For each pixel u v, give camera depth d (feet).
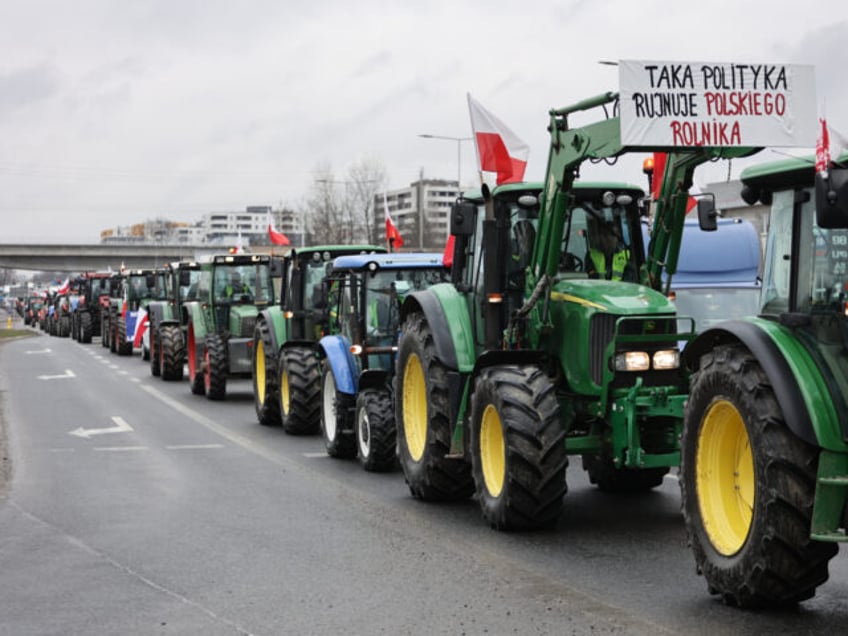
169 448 46.83
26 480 38.29
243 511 32.07
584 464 35.24
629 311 28.40
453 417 32.24
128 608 21.75
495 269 30.94
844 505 18.97
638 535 28.12
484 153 35.04
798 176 20.58
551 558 25.58
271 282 70.49
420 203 159.53
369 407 39.99
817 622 19.94
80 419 58.65
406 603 21.79
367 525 29.84
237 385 82.23
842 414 18.99
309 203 211.61
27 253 293.64
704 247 53.78
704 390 21.67
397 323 42.32
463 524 29.91
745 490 21.31
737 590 20.57
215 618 20.94
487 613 20.94
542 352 29.76
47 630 20.34
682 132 25.02
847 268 19.27
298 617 20.93
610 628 19.75
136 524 30.19
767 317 21.22
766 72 25.22
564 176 29.27
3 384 83.76
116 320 126.72
